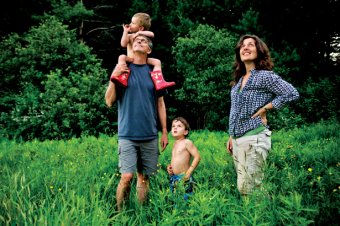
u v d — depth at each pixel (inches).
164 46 722.8
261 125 136.8
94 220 102.7
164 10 757.9
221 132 478.9
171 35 727.1
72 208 106.1
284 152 218.7
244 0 666.8
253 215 109.0
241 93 139.7
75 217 105.7
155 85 149.9
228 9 679.7
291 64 612.4
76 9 694.5
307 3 671.1
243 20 625.9
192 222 109.3
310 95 579.8
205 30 583.8
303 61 658.8
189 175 157.6
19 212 107.7
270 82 136.5
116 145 322.0
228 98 560.1
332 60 704.4
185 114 695.7
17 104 531.2
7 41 593.9
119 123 149.7
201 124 648.4
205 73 559.2
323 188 123.1
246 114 137.5
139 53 152.0
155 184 155.6
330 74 668.1
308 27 689.0
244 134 137.8
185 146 167.8
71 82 538.6
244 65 154.5
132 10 743.1
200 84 552.4
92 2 827.4
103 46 826.2
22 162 228.8
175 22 721.0
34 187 143.4
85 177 151.9
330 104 558.3
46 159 241.9
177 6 711.7
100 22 810.8
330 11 671.8
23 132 498.6
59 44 573.6
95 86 532.7
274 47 645.3
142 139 146.3
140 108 146.6
